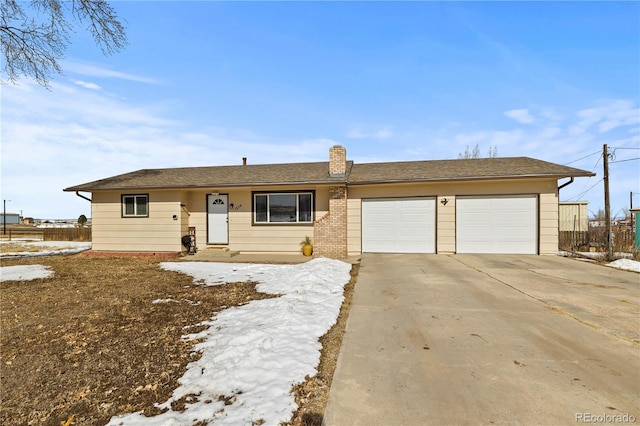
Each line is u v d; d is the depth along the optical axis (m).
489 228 11.91
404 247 12.44
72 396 3.15
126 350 4.11
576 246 13.54
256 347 3.78
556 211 11.43
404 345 3.99
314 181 11.96
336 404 2.78
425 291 6.62
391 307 5.59
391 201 12.55
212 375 3.29
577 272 8.46
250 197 13.45
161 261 11.95
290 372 3.28
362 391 2.97
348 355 3.73
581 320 4.81
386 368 3.41
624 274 8.20
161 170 16.23
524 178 11.15
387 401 2.81
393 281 7.59
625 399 2.80
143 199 13.39
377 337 4.26
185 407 2.82
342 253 11.99
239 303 6.05
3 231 29.97
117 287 7.56
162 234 13.21
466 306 5.58
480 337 4.21
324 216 12.21
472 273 8.38
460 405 2.74
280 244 13.27
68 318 5.40
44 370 3.67
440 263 9.95
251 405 2.75
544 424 2.49
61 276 8.99
